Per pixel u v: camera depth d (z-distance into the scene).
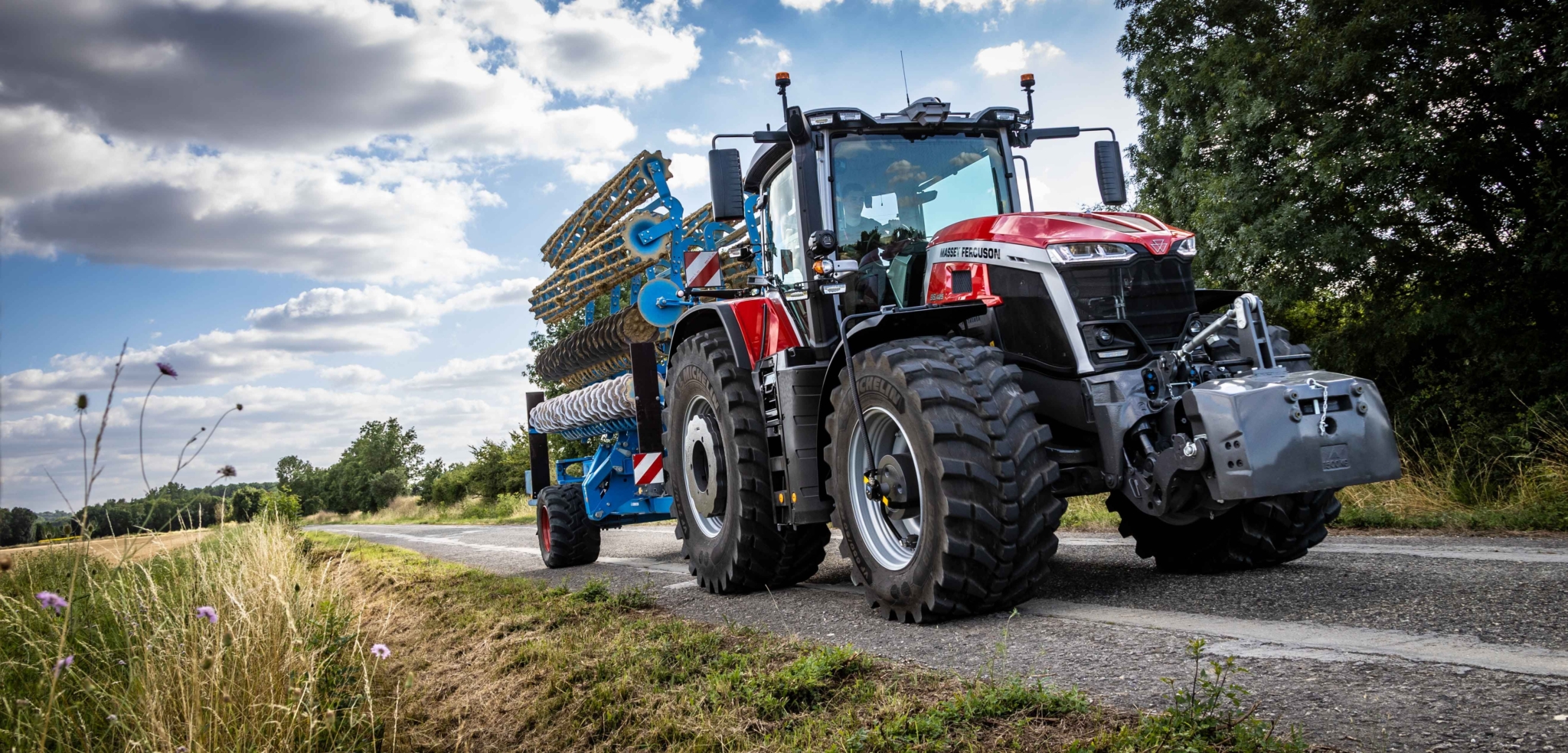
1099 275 4.44
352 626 5.34
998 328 4.73
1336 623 3.28
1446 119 9.18
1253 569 4.70
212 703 3.16
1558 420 8.00
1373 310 9.77
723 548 5.90
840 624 4.32
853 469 4.68
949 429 3.96
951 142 5.73
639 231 8.24
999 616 4.03
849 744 2.44
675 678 3.42
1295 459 3.64
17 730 2.87
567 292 10.27
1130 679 2.75
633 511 8.72
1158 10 11.52
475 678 4.23
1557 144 8.63
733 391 5.85
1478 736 2.02
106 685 3.33
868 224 5.52
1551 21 8.19
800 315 5.68
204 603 3.88
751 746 2.66
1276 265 9.73
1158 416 4.17
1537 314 9.02
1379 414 3.77
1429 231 9.51
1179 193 11.12
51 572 3.69
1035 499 3.97
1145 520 5.05
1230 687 2.28
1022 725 2.36
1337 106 9.69
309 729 3.34
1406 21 8.85
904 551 4.52
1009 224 4.76
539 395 11.10
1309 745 2.07
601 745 3.08
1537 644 2.72
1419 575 4.04
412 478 75.75
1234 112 10.10
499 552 11.67
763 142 5.58
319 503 77.62
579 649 4.13
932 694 2.76
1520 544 4.94
